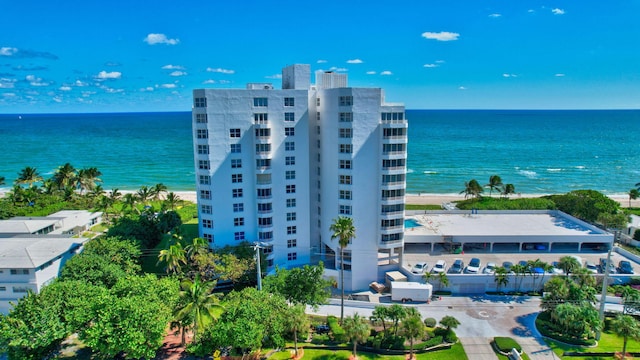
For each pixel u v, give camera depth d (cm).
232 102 7138
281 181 7538
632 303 6019
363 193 7106
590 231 8512
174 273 6712
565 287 6041
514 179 18038
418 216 9588
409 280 7169
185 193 16000
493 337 5744
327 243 7769
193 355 5356
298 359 5288
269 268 7712
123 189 16675
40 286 6281
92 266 6288
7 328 4641
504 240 8238
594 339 5578
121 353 5272
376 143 6969
